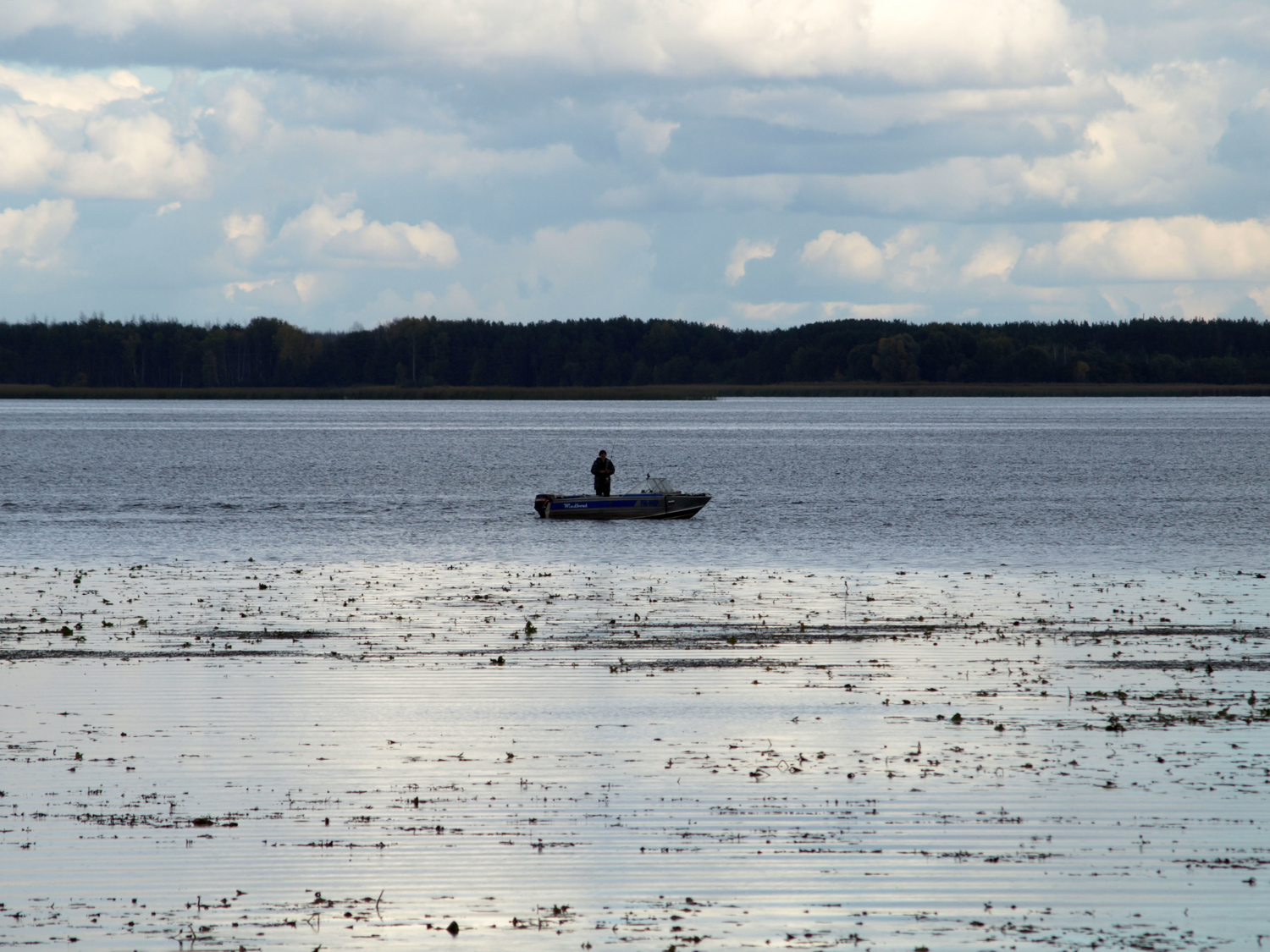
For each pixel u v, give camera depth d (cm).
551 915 3866
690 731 5697
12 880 4075
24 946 3650
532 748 5438
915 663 7088
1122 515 16262
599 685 6525
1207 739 5541
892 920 3841
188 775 5062
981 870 4181
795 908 3916
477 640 7731
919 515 16412
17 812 4644
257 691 6375
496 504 18350
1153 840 4409
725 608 8919
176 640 7700
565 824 4559
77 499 18625
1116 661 7119
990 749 5419
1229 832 4478
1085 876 4128
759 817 4638
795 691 6419
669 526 15125
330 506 17850
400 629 8100
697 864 4225
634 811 4691
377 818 4609
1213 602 9188
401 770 5141
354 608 8925
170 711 5991
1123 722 5819
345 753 5353
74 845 4341
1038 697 6275
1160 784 4956
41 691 6372
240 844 4369
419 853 4303
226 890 4016
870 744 5500
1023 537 13725
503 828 4519
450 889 4031
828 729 5712
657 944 3691
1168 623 8312
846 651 7419
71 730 5662
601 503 15712
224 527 14850
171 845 4356
